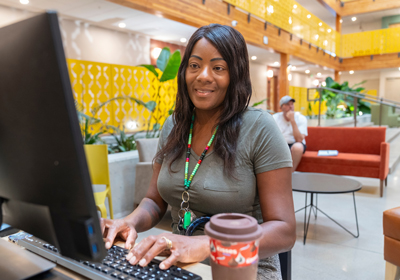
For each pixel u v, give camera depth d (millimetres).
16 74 474
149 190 1173
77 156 457
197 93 982
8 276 627
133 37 8281
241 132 957
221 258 528
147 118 8023
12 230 1051
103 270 668
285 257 1206
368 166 4039
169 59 4777
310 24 10477
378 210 3402
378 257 2361
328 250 2488
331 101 10500
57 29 426
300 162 4562
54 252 756
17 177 542
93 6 5965
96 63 7074
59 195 499
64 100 436
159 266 679
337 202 3686
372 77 16844
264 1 7684
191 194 973
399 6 12391
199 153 1012
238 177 924
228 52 956
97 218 498
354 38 13516
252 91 1032
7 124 517
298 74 16281
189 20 5570
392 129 9547
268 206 893
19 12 6043
